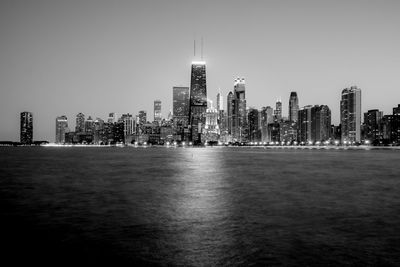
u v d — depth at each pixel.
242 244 26.14
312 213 36.97
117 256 23.78
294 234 28.75
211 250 24.86
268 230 30.00
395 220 33.69
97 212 37.91
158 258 23.38
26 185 62.53
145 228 30.92
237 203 43.19
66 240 27.44
